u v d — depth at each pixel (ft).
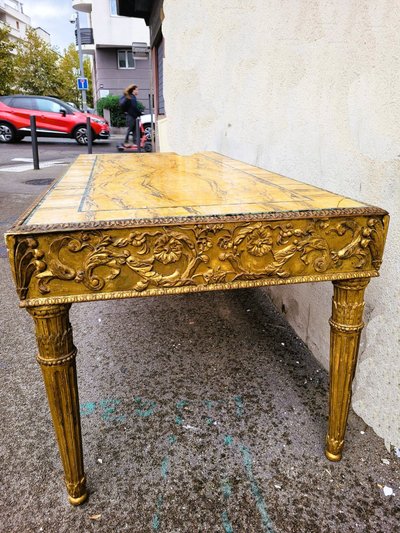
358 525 3.24
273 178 4.56
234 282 2.96
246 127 7.06
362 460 3.86
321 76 4.75
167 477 3.70
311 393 4.88
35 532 3.18
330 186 4.68
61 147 35.40
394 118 3.57
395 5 3.46
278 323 6.63
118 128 57.00
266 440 4.14
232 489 3.58
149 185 4.04
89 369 5.39
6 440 4.13
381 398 4.05
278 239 2.92
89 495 3.51
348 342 3.39
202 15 8.46
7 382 5.08
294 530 3.21
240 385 5.03
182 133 9.97
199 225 2.77
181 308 7.20
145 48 28.73
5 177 19.45
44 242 2.56
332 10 4.42
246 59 6.86
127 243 2.69
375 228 3.03
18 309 7.16
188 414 4.52
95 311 7.11
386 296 3.87
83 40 65.10
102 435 4.21
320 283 5.34
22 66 76.48
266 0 5.96
